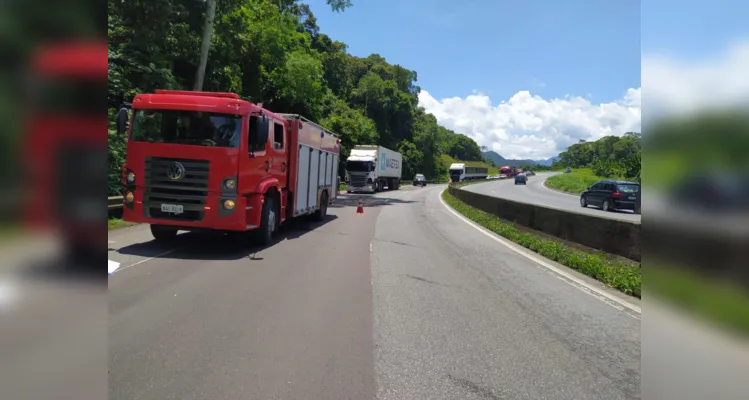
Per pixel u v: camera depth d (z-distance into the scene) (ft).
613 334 17.31
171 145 28.73
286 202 38.42
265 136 30.17
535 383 12.94
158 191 28.86
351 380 12.63
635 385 12.91
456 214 70.03
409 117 272.72
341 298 20.65
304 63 103.86
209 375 12.50
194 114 29.17
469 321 18.29
